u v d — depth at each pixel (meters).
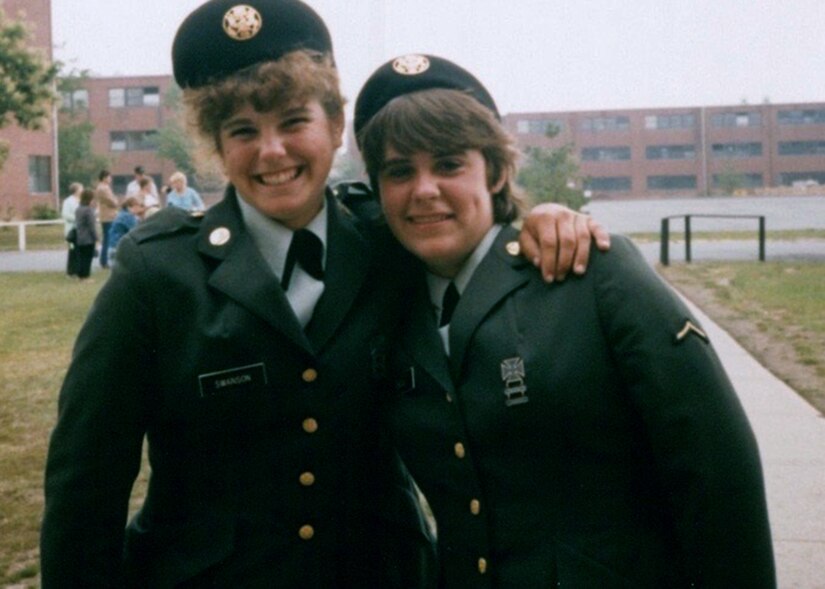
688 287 12.88
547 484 1.74
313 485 1.83
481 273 1.85
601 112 86.38
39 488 4.98
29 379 7.77
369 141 1.91
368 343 1.89
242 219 1.91
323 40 1.91
